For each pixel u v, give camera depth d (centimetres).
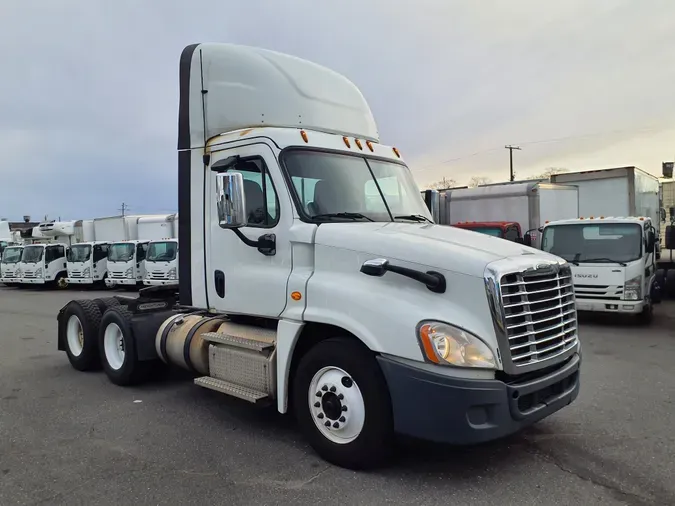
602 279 1031
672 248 1341
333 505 362
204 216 524
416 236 422
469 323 372
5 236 4375
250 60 543
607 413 538
